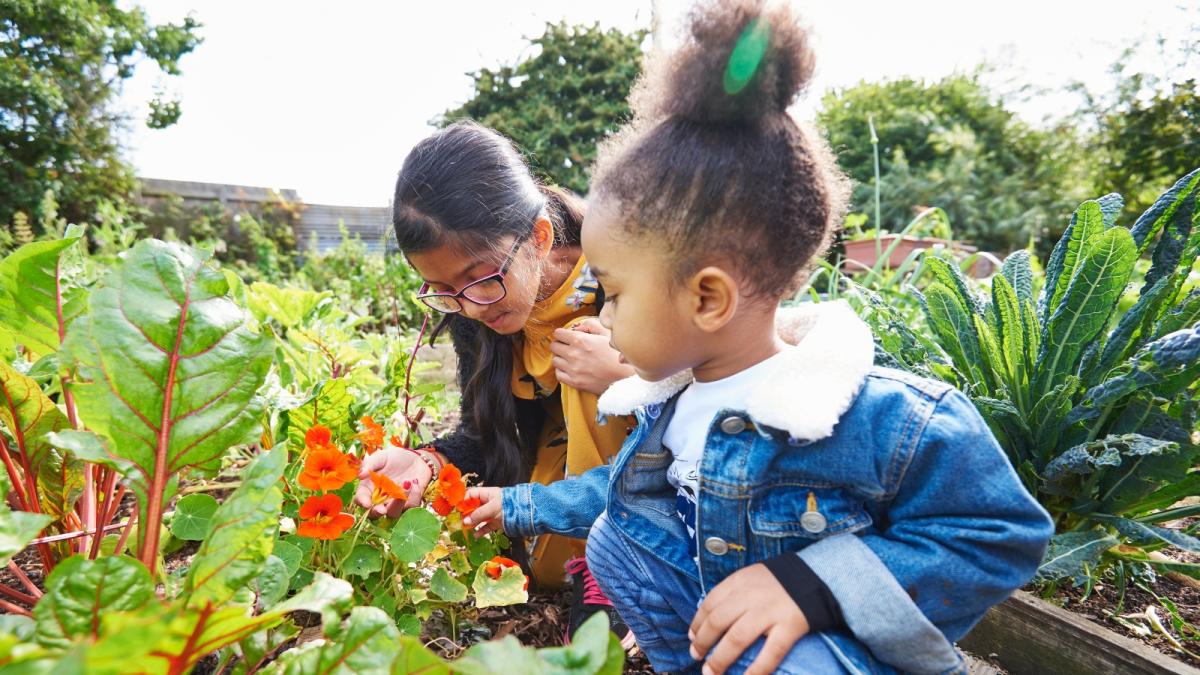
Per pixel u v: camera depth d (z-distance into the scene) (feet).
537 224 4.48
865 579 2.51
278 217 36.55
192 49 37.70
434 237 4.08
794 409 2.56
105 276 2.57
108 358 2.46
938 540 2.52
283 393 4.49
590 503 3.96
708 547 2.92
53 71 32.60
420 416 5.70
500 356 5.09
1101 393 3.86
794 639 2.51
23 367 3.86
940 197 47.39
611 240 2.65
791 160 2.58
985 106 55.72
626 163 2.65
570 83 45.57
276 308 6.34
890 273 10.27
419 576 4.11
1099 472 4.11
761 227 2.52
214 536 2.12
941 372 4.74
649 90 2.79
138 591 1.92
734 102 2.47
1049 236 45.55
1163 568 4.06
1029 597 4.05
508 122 44.75
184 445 2.58
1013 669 4.06
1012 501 2.44
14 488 3.46
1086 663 3.71
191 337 2.61
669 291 2.60
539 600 4.92
